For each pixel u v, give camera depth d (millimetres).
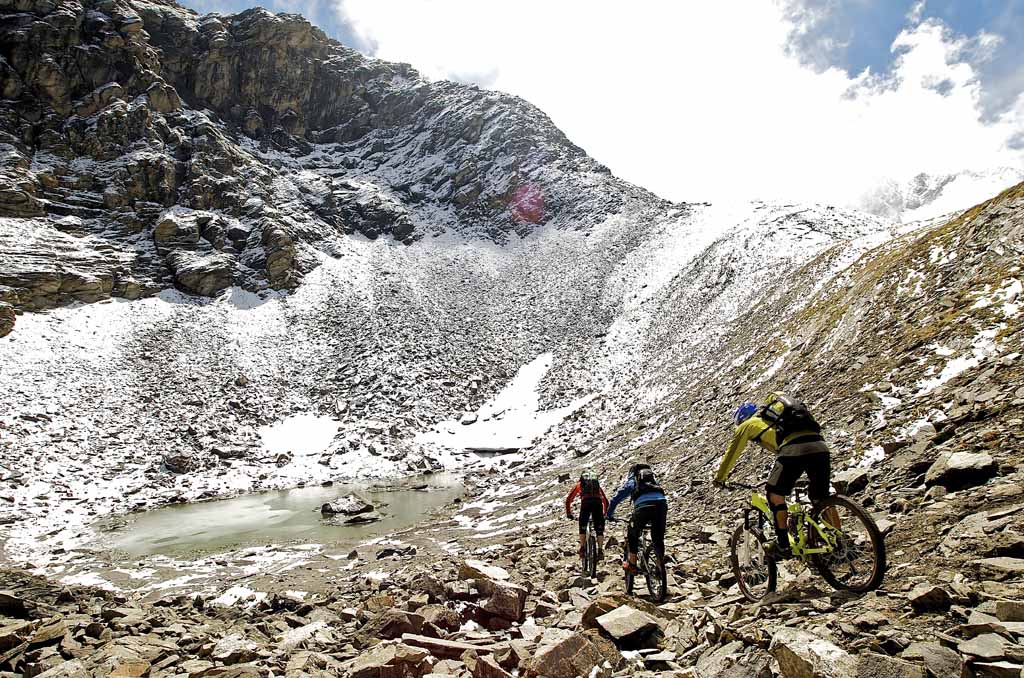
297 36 98750
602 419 37000
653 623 5750
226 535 22406
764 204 67625
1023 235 12953
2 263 46281
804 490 6168
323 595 11172
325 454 37875
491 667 5082
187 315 51781
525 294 63844
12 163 55750
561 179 88500
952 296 13422
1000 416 7855
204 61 87250
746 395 21062
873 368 13305
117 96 67062
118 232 58438
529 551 13531
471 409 45688
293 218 69375
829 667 3588
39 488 28344
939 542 5508
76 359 41406
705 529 10820
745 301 41500
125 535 22875
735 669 4148
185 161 67750
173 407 39688
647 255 66375
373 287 61500
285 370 47844
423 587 8922
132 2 83312
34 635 7285
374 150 101188
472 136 98562
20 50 63156
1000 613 3844
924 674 3438
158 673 5977
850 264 28391
